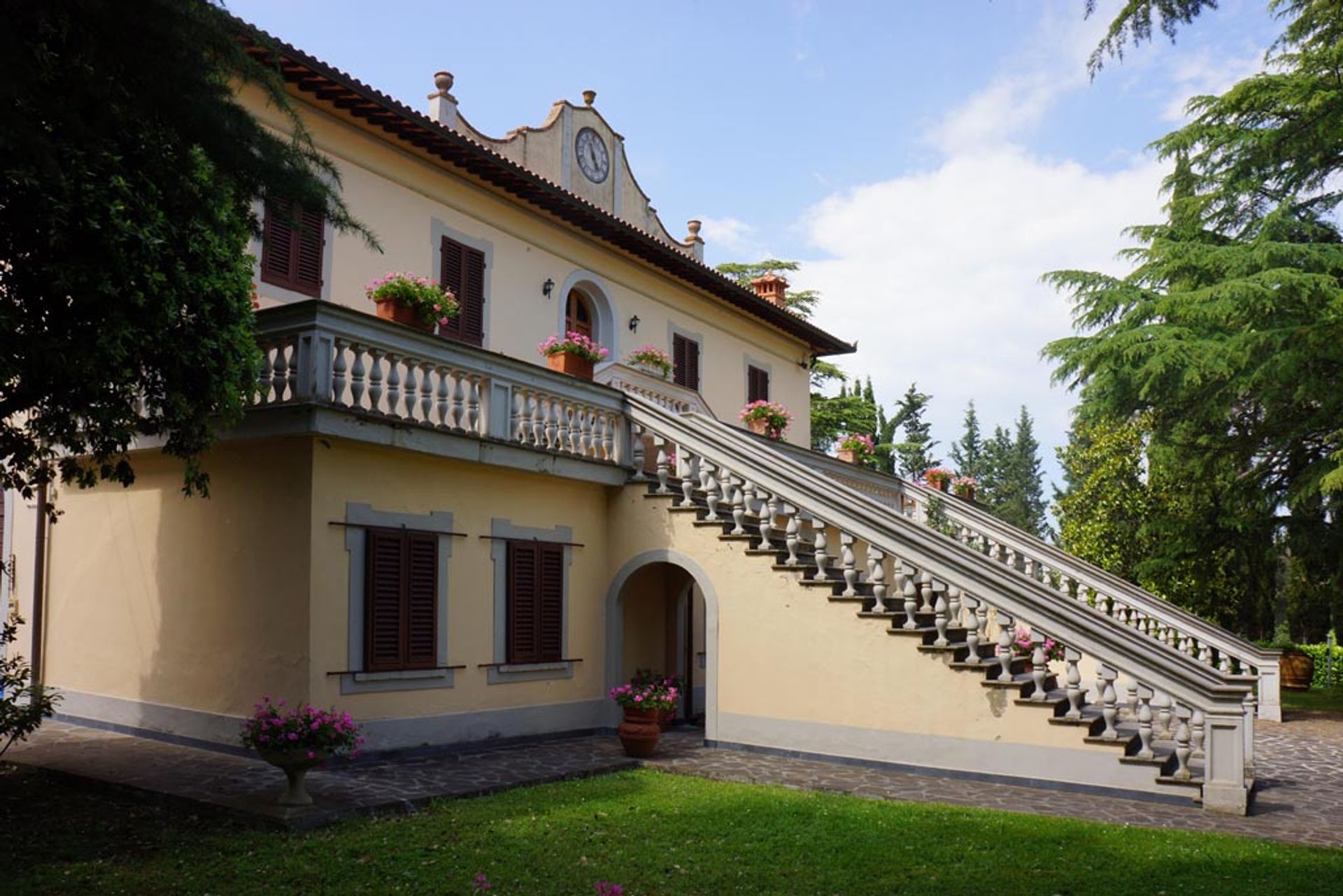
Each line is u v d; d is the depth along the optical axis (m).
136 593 10.21
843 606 10.26
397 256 12.84
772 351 22.38
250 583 9.12
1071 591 16.44
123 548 10.43
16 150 5.65
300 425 8.51
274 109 11.30
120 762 8.65
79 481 7.83
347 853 6.18
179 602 9.74
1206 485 19.02
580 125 17.75
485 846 6.42
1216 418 17.27
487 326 14.22
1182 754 8.47
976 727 9.40
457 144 13.00
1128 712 11.27
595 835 6.75
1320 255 16.45
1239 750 8.24
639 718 10.13
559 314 15.63
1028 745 9.13
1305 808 8.47
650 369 16.59
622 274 17.30
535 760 9.65
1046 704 9.08
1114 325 18.17
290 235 11.40
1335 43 15.66
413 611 9.62
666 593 13.18
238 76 6.56
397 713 9.42
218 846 6.33
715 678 11.02
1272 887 5.83
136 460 10.33
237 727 9.05
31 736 9.94
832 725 10.19
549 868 5.94
